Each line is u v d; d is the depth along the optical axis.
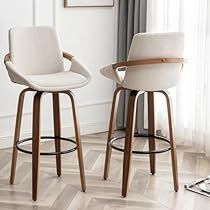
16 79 4.51
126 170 4.60
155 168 5.04
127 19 6.02
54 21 5.69
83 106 6.02
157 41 4.43
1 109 5.52
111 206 4.47
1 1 5.37
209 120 5.45
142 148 5.65
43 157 5.37
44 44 4.83
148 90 4.54
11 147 5.62
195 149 5.64
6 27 5.42
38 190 4.60
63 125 5.93
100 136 6.04
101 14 5.98
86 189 4.74
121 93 6.13
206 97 5.48
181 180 4.91
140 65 4.45
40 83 4.48
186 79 5.69
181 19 5.59
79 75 4.73
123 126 6.21
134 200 4.57
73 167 5.16
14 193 4.65
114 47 6.12
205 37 5.42
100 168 5.16
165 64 4.48
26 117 5.66
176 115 5.75
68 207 4.45
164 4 5.74
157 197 4.62
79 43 5.89
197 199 4.59
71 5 5.75
